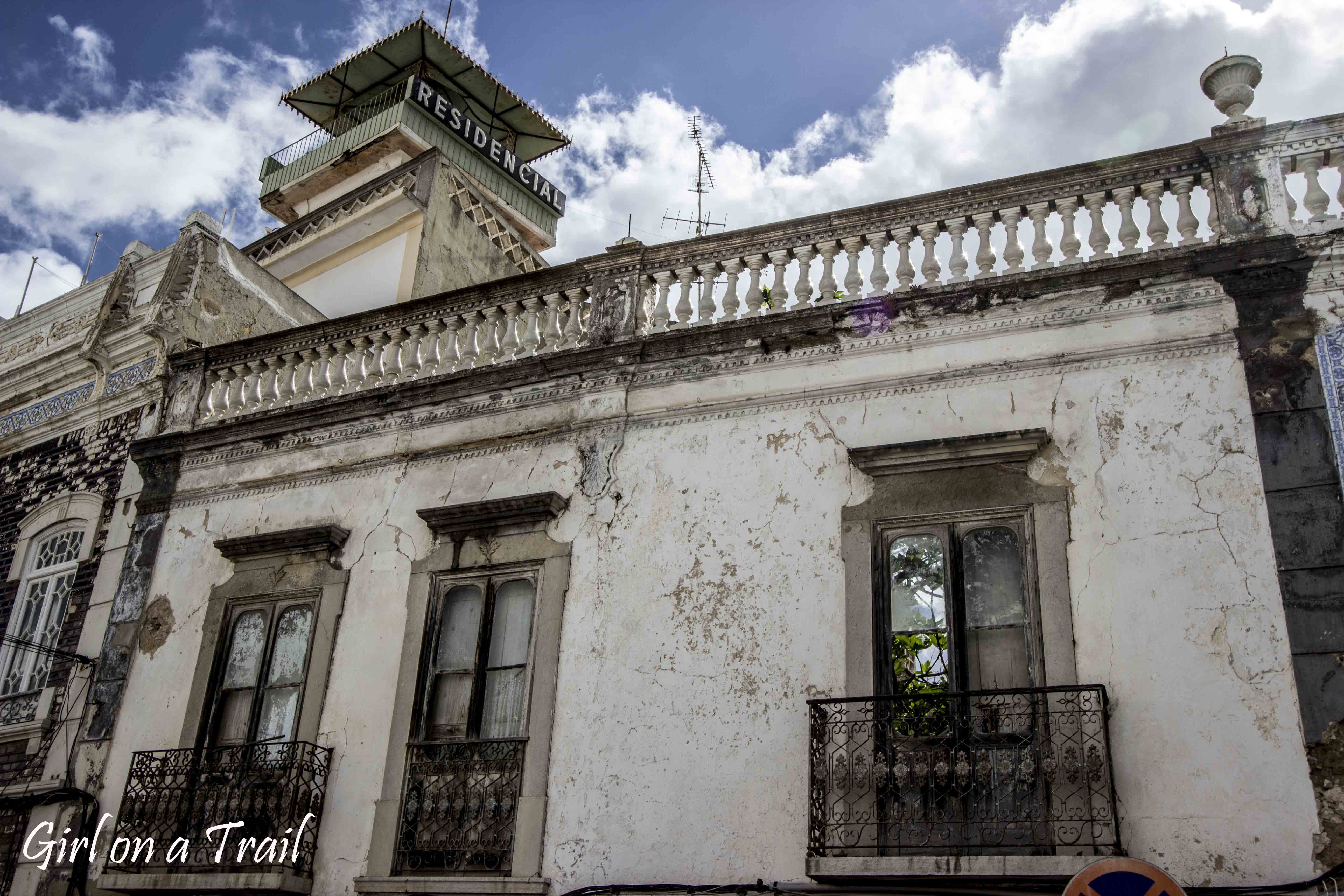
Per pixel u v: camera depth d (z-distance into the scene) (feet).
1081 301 31.68
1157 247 31.60
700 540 33.17
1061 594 28.73
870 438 32.45
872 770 28.07
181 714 37.99
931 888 26.43
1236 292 30.17
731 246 36.94
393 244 61.62
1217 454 28.76
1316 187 30.73
